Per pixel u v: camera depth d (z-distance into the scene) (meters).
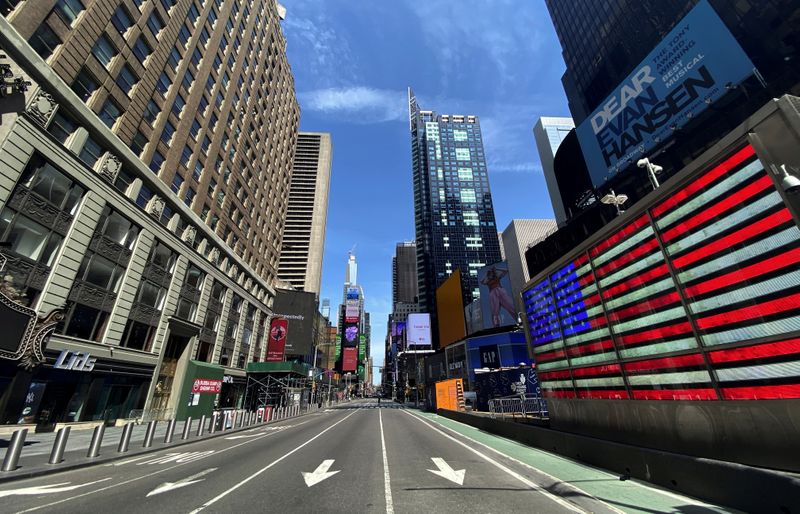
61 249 20.28
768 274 5.32
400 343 130.75
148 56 28.30
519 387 29.34
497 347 50.81
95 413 22.91
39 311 18.91
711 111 25.14
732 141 5.89
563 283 11.23
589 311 9.84
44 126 19.00
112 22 24.39
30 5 18.78
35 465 9.95
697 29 26.09
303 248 104.12
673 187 7.01
